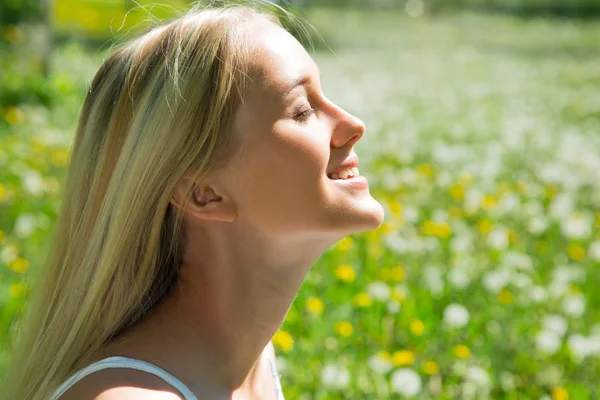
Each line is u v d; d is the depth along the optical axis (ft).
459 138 42.16
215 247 7.20
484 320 18.95
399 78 64.69
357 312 19.03
